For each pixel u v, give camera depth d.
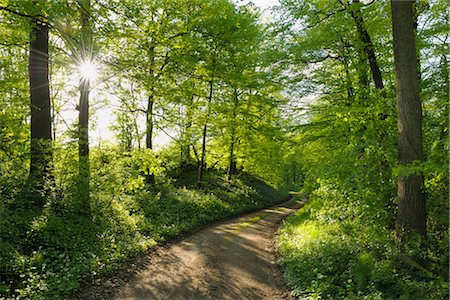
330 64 13.70
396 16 7.30
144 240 11.23
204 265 9.63
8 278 6.52
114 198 12.77
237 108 18.98
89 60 10.74
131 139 23.48
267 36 13.48
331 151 12.92
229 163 28.19
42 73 11.09
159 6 13.77
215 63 12.57
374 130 8.77
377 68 10.98
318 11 11.38
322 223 10.63
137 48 11.37
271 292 7.76
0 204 8.77
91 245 9.21
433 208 7.45
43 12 7.94
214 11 14.70
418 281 6.24
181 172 28.39
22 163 10.59
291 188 62.12
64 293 6.54
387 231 8.05
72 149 10.98
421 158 7.07
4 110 12.23
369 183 8.62
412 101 7.14
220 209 19.77
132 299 6.93
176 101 12.49
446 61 10.23
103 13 8.85
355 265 7.01
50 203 9.99
